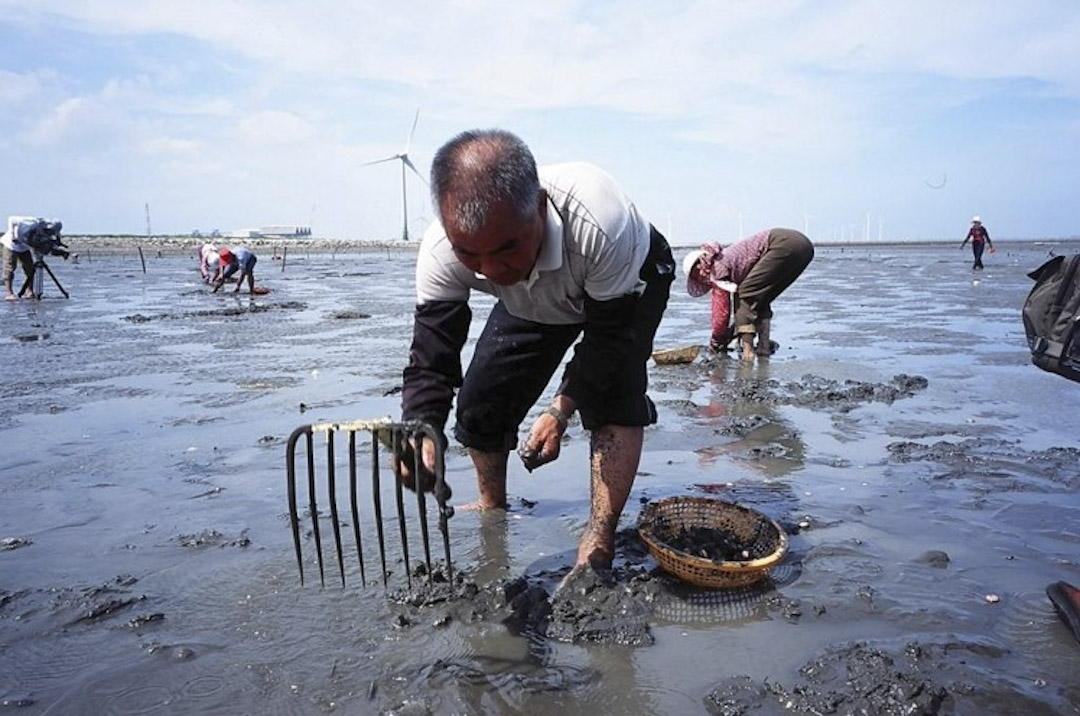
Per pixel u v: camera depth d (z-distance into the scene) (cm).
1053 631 281
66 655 269
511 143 237
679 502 370
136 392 703
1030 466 466
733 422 584
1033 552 347
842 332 1144
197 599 307
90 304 1656
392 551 352
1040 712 235
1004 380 742
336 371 807
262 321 1328
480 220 230
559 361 368
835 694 240
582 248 283
